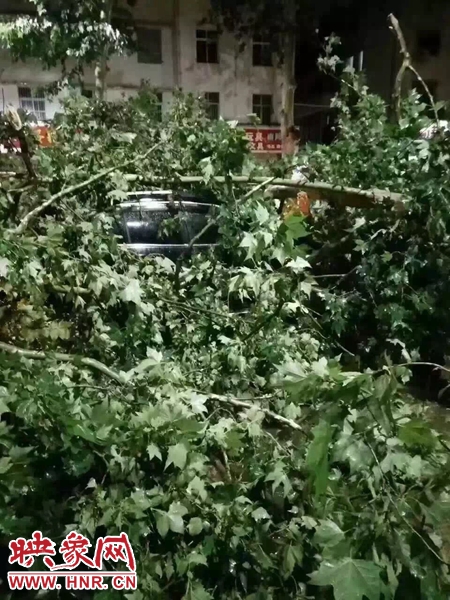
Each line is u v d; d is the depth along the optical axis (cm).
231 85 1377
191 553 169
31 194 308
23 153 287
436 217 331
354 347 404
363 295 395
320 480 120
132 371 199
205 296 292
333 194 355
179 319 285
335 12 1313
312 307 410
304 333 291
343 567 126
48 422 169
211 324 272
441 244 355
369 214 375
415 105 368
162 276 307
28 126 316
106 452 173
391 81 1331
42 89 862
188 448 164
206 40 1344
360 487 142
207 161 291
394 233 377
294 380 140
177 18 1310
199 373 245
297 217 229
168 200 381
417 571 131
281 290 237
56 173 302
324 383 136
